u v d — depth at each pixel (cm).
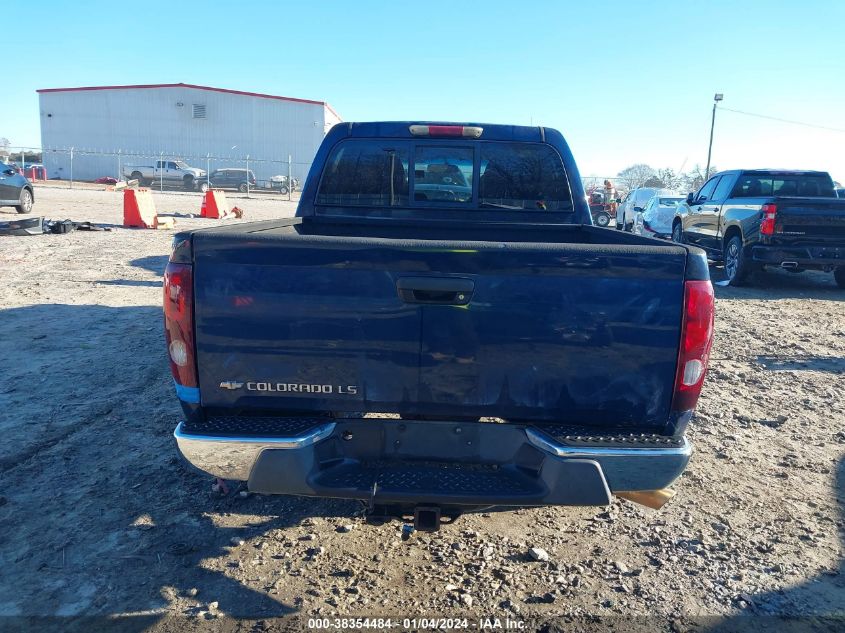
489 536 356
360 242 264
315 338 270
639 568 329
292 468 264
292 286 268
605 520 375
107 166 5694
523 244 264
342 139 462
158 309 835
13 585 303
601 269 262
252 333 272
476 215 468
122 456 431
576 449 259
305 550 338
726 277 1245
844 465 446
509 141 460
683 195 2228
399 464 282
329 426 276
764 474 432
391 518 282
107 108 5672
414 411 276
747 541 354
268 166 5734
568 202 466
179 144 5703
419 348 269
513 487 266
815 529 367
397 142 461
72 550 331
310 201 467
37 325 741
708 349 268
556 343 266
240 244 267
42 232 1516
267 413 285
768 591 312
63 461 422
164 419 490
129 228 1733
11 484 392
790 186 1232
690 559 338
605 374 268
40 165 5078
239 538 346
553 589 311
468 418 286
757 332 821
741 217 1159
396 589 308
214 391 278
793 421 524
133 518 361
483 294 265
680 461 262
